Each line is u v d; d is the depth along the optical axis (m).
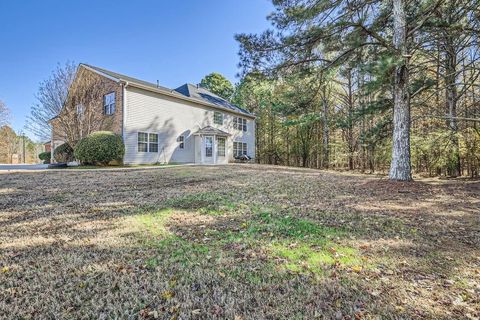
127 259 2.78
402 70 8.06
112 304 2.00
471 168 12.23
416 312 1.94
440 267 2.68
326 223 4.11
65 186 7.08
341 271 2.57
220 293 2.16
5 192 6.25
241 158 21.53
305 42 8.71
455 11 8.85
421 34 9.91
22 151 34.72
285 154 27.97
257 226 3.92
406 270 2.61
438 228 3.95
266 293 2.17
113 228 3.79
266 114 27.89
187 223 4.05
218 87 33.34
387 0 8.54
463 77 11.98
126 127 13.91
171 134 16.39
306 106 10.98
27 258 2.79
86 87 15.13
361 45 8.53
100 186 7.16
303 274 2.50
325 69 9.63
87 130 14.82
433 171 14.09
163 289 2.21
